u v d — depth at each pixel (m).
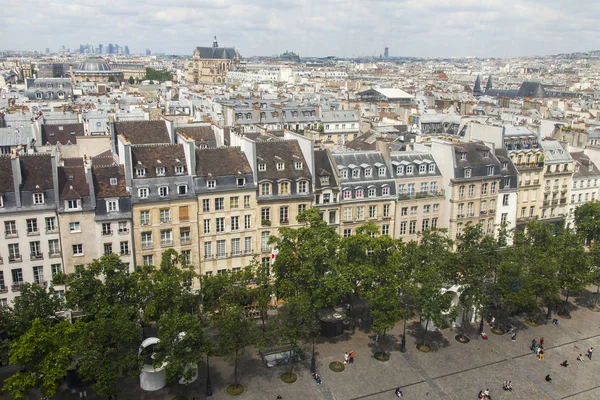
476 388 109.88
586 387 111.38
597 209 169.50
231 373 111.88
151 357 104.38
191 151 129.50
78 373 95.44
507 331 133.50
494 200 168.38
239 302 110.12
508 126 192.38
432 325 130.00
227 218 133.50
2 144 191.00
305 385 108.50
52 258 119.44
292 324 106.94
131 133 164.00
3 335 101.00
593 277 137.88
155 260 128.62
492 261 130.25
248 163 137.25
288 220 140.25
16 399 87.06
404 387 109.25
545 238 144.50
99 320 93.38
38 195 116.94
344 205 147.12
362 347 123.44
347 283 114.31
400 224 156.62
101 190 122.88
